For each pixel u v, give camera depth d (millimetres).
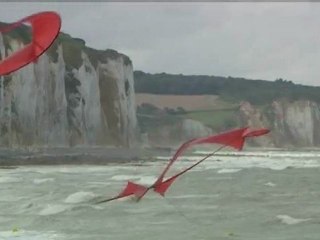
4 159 108125
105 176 74812
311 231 26656
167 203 38250
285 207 37188
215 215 32781
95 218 31094
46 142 138000
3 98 125812
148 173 82875
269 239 24359
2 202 39219
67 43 159625
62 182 62719
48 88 141375
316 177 74000
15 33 131625
